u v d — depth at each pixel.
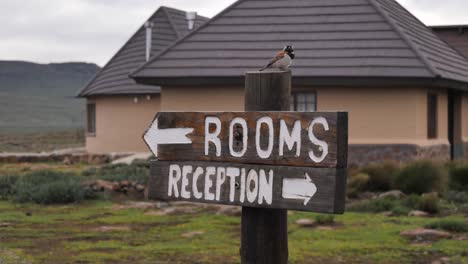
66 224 11.49
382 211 12.91
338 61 20.27
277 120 4.41
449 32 31.94
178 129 4.88
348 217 12.15
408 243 9.85
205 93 21.45
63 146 45.72
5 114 127.25
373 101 20.14
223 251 9.20
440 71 19.97
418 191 14.74
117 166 19.44
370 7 22.02
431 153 20.67
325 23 21.86
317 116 4.22
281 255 4.75
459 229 10.66
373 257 8.89
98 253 9.08
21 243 9.73
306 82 20.16
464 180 15.66
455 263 8.50
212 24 22.67
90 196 14.62
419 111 20.00
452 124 23.92
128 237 10.28
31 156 25.66
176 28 30.84
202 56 21.56
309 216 12.08
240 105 21.14
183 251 9.21
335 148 4.14
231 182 4.61
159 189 4.96
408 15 25.27
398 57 19.95
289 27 22.00
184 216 12.30
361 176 15.38
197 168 4.79
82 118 134.88
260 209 4.71
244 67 20.88
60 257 8.81
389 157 19.86
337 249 9.36
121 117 28.61
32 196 14.32
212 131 4.72
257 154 4.49
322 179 4.19
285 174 4.36
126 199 14.68
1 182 15.59
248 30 22.23
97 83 30.42
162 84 21.44
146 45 29.55
